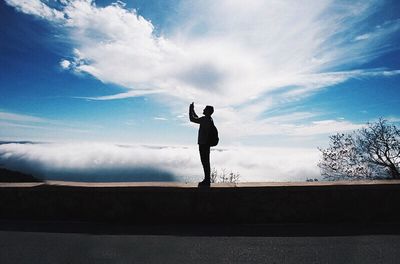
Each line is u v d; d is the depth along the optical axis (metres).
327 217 6.30
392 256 4.33
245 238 5.24
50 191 6.53
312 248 4.70
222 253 4.51
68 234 5.48
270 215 6.33
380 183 6.43
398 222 6.22
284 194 6.34
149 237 5.32
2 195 6.59
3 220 6.46
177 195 6.39
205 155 6.64
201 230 5.79
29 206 6.54
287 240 5.11
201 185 6.58
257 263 4.12
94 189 6.47
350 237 5.23
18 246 4.80
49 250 4.62
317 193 6.33
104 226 6.09
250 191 6.36
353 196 6.31
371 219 6.27
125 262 4.15
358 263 4.09
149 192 6.42
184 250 4.64
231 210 6.34
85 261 4.18
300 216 6.31
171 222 6.35
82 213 6.45
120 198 6.44
